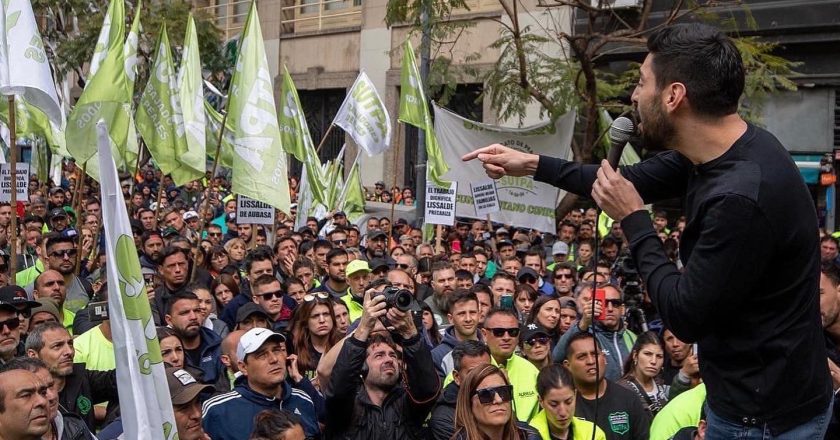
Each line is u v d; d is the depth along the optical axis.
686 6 18.08
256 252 9.74
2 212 12.28
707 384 2.44
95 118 9.26
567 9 20.17
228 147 14.05
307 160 13.30
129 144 11.80
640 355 6.73
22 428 4.51
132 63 10.18
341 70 26.66
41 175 16.20
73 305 9.05
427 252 12.49
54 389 4.73
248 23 10.17
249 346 5.60
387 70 25.16
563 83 14.66
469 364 5.59
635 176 2.82
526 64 15.38
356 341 5.33
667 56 2.37
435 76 14.46
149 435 4.05
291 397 5.80
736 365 2.35
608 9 14.48
